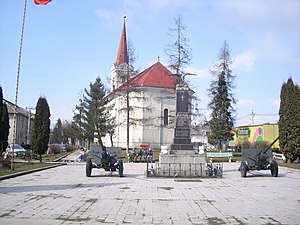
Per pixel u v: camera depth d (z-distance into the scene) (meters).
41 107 30.41
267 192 13.08
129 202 10.59
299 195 12.33
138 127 54.88
